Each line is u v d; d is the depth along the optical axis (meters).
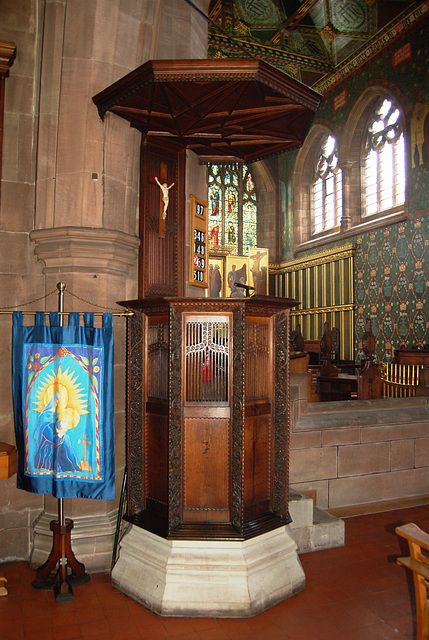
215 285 18.20
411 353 11.43
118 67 4.20
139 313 3.83
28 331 3.83
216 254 18.28
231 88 3.63
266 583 3.45
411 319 13.41
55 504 4.16
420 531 2.71
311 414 5.14
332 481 5.18
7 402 4.18
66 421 3.76
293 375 5.07
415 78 13.37
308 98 3.81
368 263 15.06
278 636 3.12
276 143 4.71
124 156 4.29
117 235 4.07
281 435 3.81
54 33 4.15
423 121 13.06
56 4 4.13
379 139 15.38
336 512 5.16
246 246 20.64
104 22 4.08
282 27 14.60
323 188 18.19
